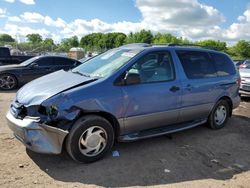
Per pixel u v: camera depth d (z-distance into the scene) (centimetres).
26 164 443
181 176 438
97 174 427
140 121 504
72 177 414
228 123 729
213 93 625
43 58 1244
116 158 482
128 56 518
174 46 581
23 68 1187
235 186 421
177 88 548
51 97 426
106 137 467
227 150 553
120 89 473
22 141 438
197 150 542
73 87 448
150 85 511
